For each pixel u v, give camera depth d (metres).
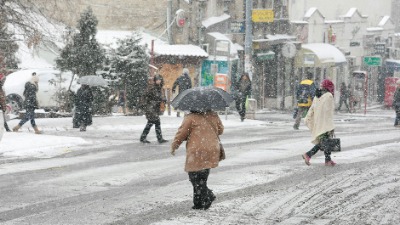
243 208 15.70
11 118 41.44
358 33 86.19
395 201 16.69
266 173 21.22
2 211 15.46
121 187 18.73
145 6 59.97
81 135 32.84
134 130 35.69
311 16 74.88
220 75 46.84
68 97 44.22
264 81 69.44
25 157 24.97
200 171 15.37
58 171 21.59
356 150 27.55
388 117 58.56
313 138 23.08
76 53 43.16
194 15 59.34
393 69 92.25
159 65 55.72
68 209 15.69
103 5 59.22
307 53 70.62
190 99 15.41
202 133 15.43
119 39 46.34
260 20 57.22
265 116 56.25
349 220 14.46
